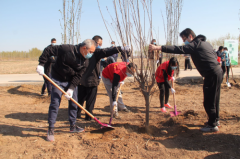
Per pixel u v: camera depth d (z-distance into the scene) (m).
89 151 2.85
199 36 3.26
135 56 3.15
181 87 7.79
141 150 2.81
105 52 3.59
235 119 3.82
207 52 3.07
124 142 3.07
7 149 2.85
